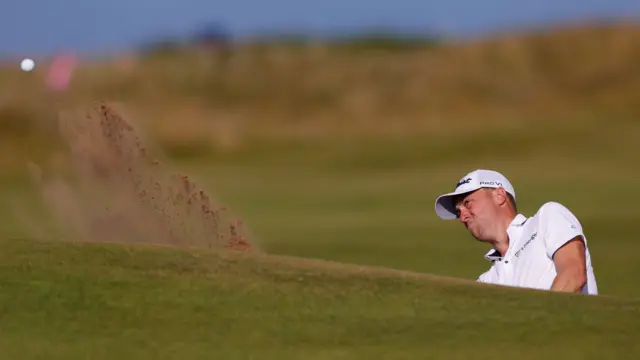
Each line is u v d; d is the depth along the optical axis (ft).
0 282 47.34
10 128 500.33
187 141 558.15
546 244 58.23
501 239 61.21
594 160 383.24
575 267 56.85
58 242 55.52
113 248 54.34
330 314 43.93
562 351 39.52
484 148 440.45
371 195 301.63
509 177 342.44
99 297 45.70
